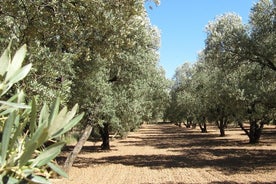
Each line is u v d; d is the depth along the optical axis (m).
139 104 23.94
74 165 23.23
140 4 6.04
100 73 17.14
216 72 31.86
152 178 18.39
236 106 25.98
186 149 33.72
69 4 5.56
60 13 5.71
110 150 33.62
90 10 5.92
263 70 23.70
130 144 40.41
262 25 19.94
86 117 17.80
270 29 19.83
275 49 19.44
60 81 7.32
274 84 23.39
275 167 20.75
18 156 1.38
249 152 29.34
